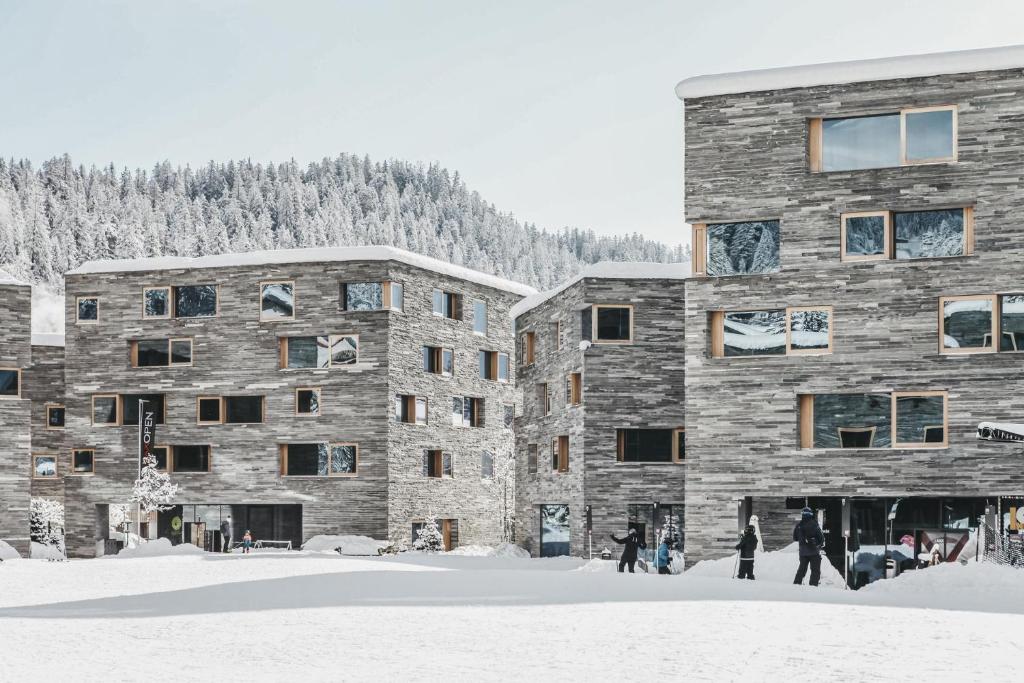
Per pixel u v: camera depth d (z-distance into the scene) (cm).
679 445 5409
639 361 5394
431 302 6750
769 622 1714
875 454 3644
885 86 3662
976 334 3591
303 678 1196
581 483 5397
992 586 2592
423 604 2062
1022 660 1320
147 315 6619
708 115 3806
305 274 6456
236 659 1347
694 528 3769
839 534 3750
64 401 7438
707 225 3844
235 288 6525
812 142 3759
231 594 2353
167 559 4791
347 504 6350
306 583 2681
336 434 6384
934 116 3644
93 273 6669
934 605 2162
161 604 2133
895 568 3659
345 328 6400
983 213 3584
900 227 3678
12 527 5809
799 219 3731
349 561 4191
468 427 7031
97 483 6619
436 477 6756
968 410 3578
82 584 2925
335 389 6400
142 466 6412
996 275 3566
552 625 1686
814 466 3688
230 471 6481
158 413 6606
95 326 6662
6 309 5831
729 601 2100
